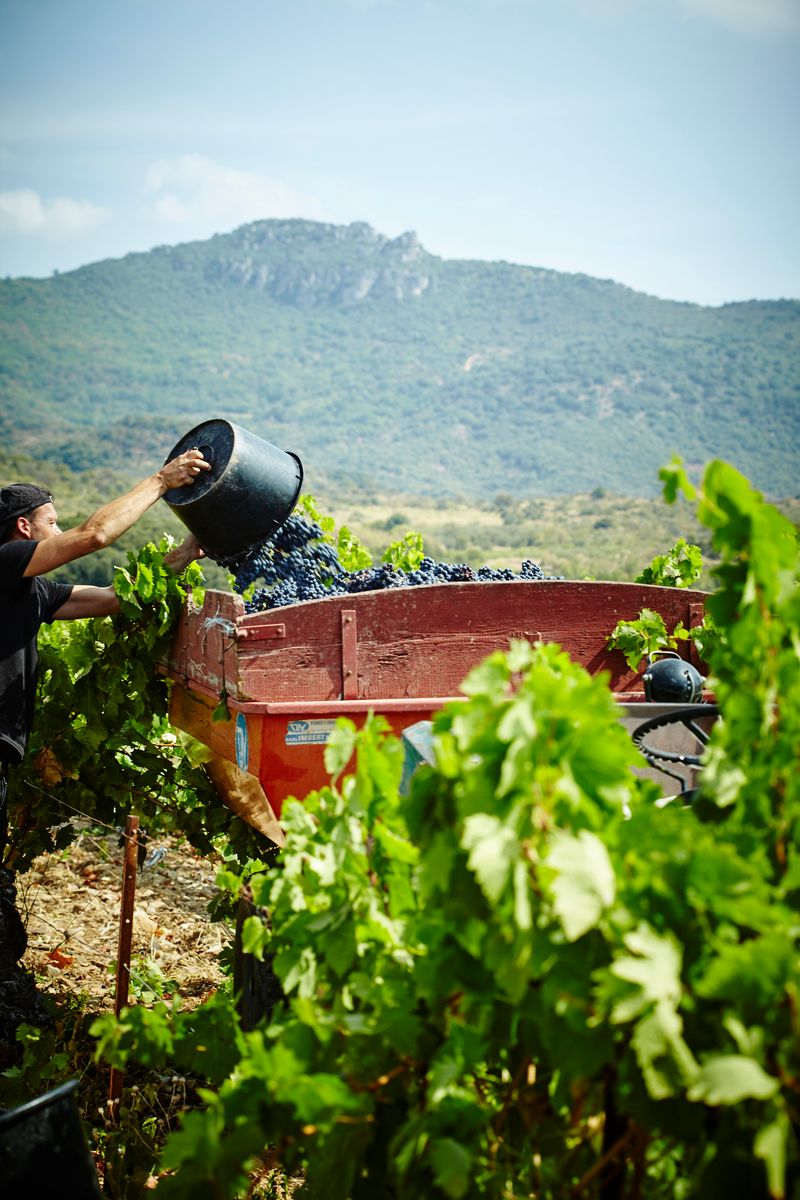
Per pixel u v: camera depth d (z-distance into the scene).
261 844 6.09
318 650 5.12
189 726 6.01
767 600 2.36
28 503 5.61
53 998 5.50
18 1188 2.73
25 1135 2.80
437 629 5.36
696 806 2.56
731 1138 2.06
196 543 6.05
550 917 2.17
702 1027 2.16
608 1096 2.37
